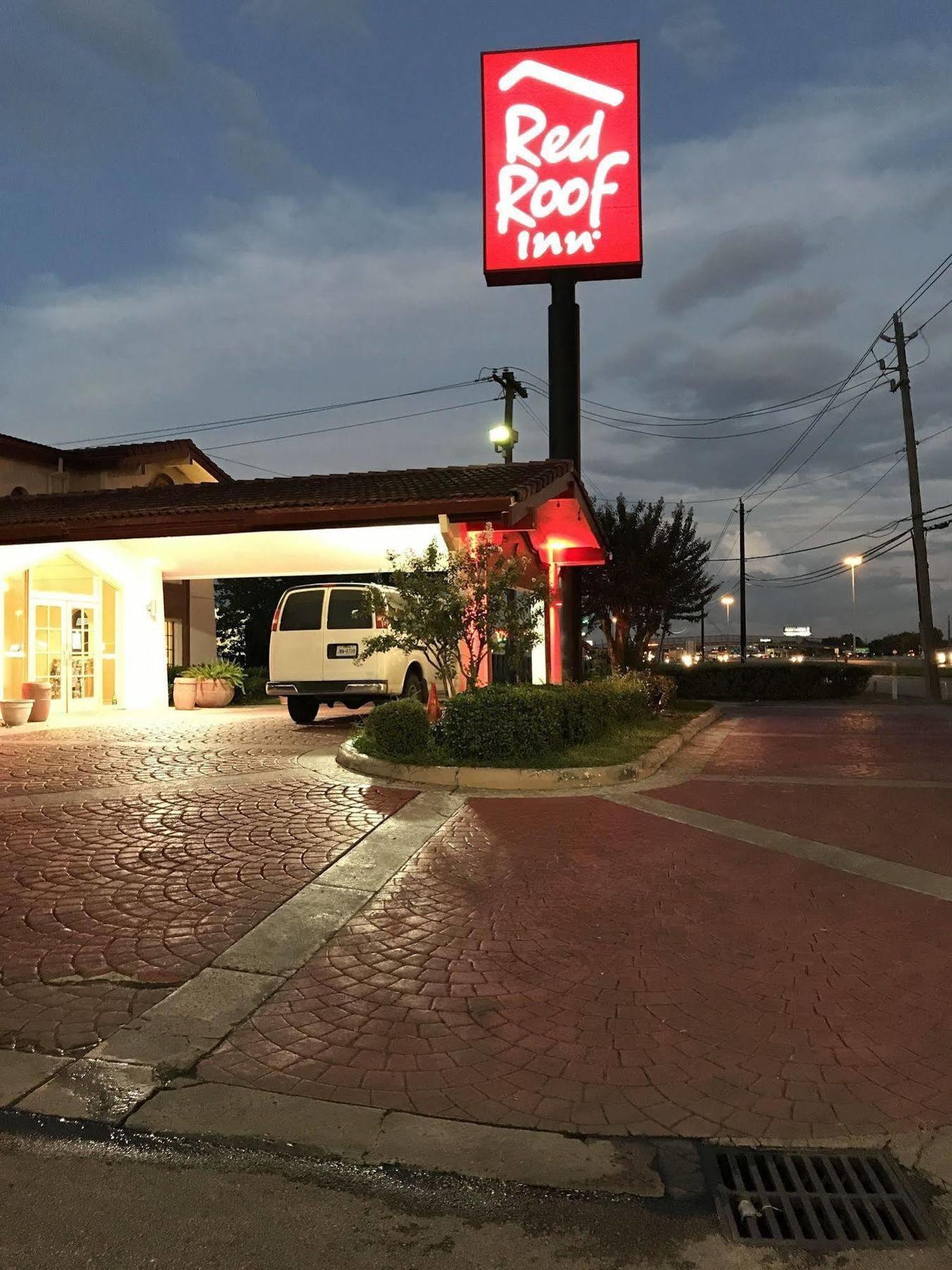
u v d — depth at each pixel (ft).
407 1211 8.87
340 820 24.09
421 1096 10.96
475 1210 8.91
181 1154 9.77
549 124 57.62
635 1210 8.95
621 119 56.70
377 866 20.04
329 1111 10.60
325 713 54.60
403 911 17.43
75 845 21.54
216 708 59.26
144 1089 11.04
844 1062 11.84
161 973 14.42
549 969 14.79
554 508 51.13
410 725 31.55
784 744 43.88
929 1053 12.10
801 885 19.15
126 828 23.07
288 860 20.40
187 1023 12.73
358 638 44.73
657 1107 10.78
